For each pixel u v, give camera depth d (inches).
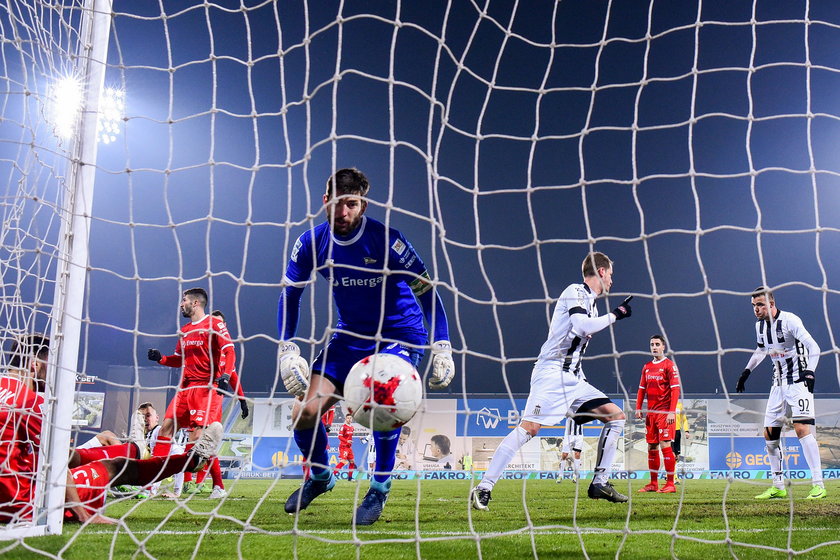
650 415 281.6
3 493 129.2
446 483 327.3
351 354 143.6
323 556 109.4
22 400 135.0
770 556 113.1
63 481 123.9
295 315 145.0
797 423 230.8
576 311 184.7
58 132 145.5
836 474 369.1
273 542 123.3
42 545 112.7
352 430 374.0
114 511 176.4
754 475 381.4
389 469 152.1
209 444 149.2
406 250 141.1
